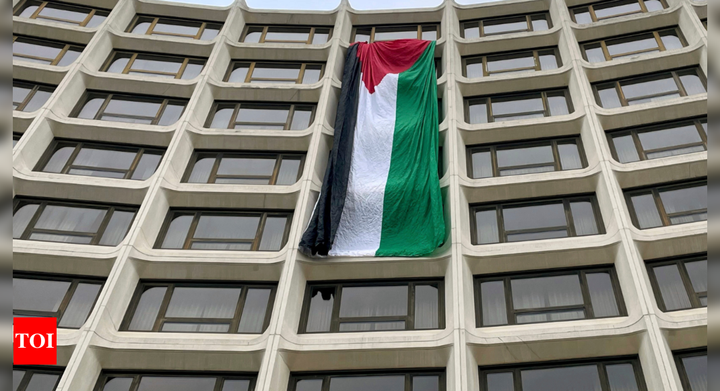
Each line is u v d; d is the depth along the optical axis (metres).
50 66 26.30
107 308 18.16
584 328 17.17
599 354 16.66
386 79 25.75
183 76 28.23
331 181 21.48
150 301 19.62
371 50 27.30
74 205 22.08
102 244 21.06
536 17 29.66
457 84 26.08
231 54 29.06
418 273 19.66
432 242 19.58
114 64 28.14
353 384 17.39
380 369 17.55
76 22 29.78
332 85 26.33
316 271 19.89
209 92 26.56
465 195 21.77
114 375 17.61
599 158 21.19
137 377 17.62
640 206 20.44
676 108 22.56
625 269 17.94
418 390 17.03
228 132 24.61
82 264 19.73
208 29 30.89
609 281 18.64
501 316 18.48
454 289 18.14
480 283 19.45
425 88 25.20
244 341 18.11
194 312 19.39
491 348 17.00
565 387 16.48
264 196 22.38
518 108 25.45
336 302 19.50
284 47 28.98
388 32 30.80
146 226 20.81
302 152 24.58
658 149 22.11
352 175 22.00
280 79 28.42
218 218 22.30
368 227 20.50
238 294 19.89
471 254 19.38
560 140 23.50
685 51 24.44
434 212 20.05
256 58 28.97
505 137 23.81
